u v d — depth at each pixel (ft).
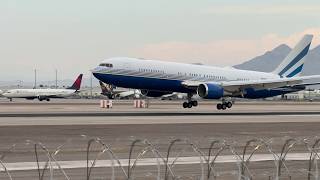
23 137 309.22
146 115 557.74
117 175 184.55
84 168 198.39
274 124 444.14
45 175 182.80
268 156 237.25
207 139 311.06
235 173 184.85
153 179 177.68
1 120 456.04
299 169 197.47
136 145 274.36
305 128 404.98
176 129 379.14
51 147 263.70
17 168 195.72
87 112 629.10
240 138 320.70
